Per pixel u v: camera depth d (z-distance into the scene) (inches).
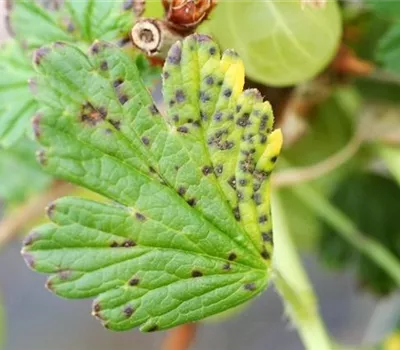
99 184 6.4
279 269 8.0
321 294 21.6
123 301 6.4
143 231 6.5
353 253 10.3
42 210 9.6
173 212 6.5
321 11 7.2
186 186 6.5
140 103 6.5
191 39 6.5
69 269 6.4
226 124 6.6
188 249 6.5
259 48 7.2
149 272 6.5
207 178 6.6
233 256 6.6
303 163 9.5
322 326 7.8
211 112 6.6
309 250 10.9
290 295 7.9
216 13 7.1
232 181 6.6
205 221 6.6
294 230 10.6
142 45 6.7
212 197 6.6
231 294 6.6
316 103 9.1
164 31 6.6
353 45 8.7
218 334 23.3
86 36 7.1
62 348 23.9
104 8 7.1
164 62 6.7
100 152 6.4
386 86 9.2
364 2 7.6
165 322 6.5
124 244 6.5
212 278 6.6
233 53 6.6
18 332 23.8
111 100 6.5
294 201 10.4
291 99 8.4
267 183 6.7
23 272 24.1
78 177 6.4
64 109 6.4
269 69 7.3
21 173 10.7
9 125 7.3
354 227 10.3
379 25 8.7
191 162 6.6
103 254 6.4
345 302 21.6
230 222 6.6
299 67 7.3
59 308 24.4
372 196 10.3
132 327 6.4
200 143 6.6
